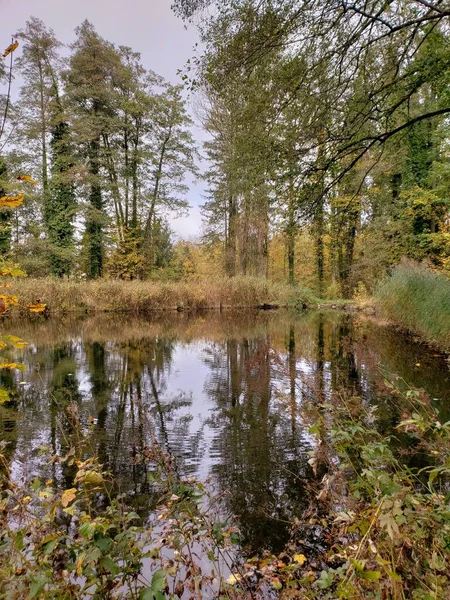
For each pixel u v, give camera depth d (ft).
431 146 47.65
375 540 4.37
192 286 64.23
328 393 14.39
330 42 15.12
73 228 66.59
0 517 5.49
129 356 26.84
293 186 18.34
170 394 18.16
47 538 4.55
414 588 4.36
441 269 37.45
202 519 6.06
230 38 15.26
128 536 4.85
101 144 69.15
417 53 17.31
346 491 7.09
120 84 68.85
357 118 16.80
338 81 16.21
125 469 11.00
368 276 59.82
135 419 14.93
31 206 62.80
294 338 33.30
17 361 25.00
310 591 5.15
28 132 60.18
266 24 14.26
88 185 65.05
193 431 13.76
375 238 57.72
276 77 15.75
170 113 72.38
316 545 7.61
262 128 17.29
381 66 17.26
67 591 4.36
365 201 57.57
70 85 63.10
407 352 24.52
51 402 16.94
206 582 5.76
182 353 27.81
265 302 67.21
